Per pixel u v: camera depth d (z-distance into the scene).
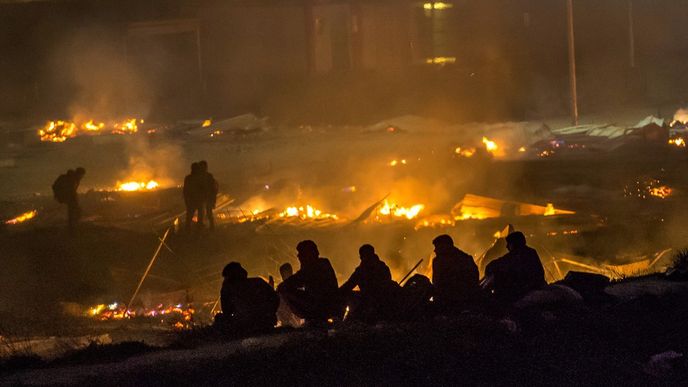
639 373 16.72
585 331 18.97
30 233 47.25
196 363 17.23
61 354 21.09
